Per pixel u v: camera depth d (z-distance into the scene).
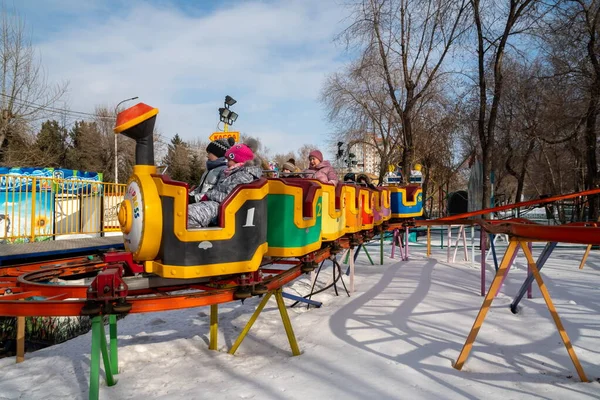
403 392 3.54
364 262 11.88
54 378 4.41
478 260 11.98
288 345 5.04
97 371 3.22
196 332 5.90
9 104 24.22
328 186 5.64
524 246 4.14
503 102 23.25
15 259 8.24
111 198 13.79
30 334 7.66
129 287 3.91
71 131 51.66
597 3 16.38
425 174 34.16
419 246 16.53
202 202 4.01
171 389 3.92
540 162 31.03
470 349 4.23
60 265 5.51
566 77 17.84
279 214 4.42
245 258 3.78
